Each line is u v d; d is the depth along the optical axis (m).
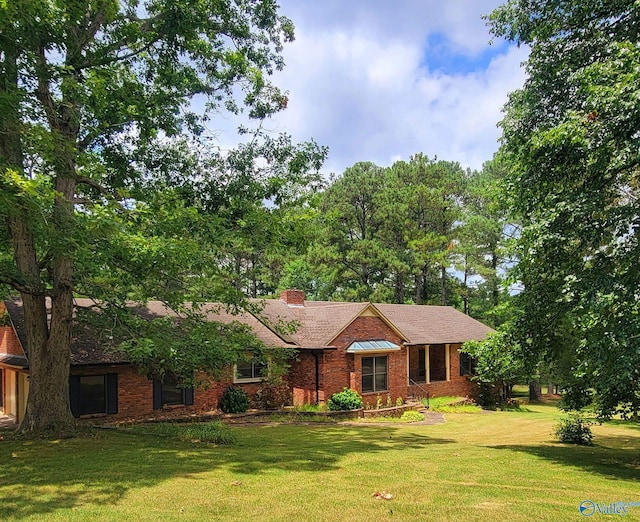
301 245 13.24
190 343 12.10
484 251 35.53
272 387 21.05
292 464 9.02
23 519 5.55
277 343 20.78
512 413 24.31
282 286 42.53
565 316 12.12
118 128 13.24
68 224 9.01
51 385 11.60
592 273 9.77
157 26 12.73
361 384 22.22
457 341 27.44
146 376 16.12
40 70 9.57
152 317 18.70
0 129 9.30
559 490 7.52
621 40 10.62
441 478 8.14
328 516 5.77
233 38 14.41
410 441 13.91
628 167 9.48
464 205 41.66
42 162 11.30
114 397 16.91
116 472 7.87
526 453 11.79
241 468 8.46
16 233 11.24
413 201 38.62
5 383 19.70
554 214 9.68
